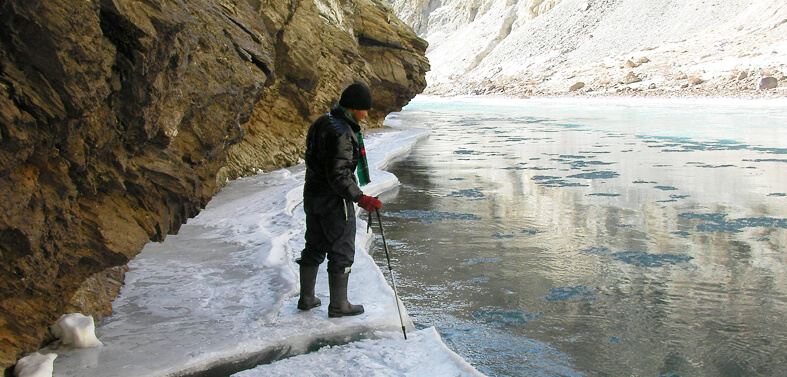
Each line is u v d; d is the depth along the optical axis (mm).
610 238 6953
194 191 4473
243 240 6316
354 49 18359
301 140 13047
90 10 3000
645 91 47844
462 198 9406
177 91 4309
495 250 6566
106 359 3658
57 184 3201
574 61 72062
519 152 15172
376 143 16625
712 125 22188
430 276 5734
